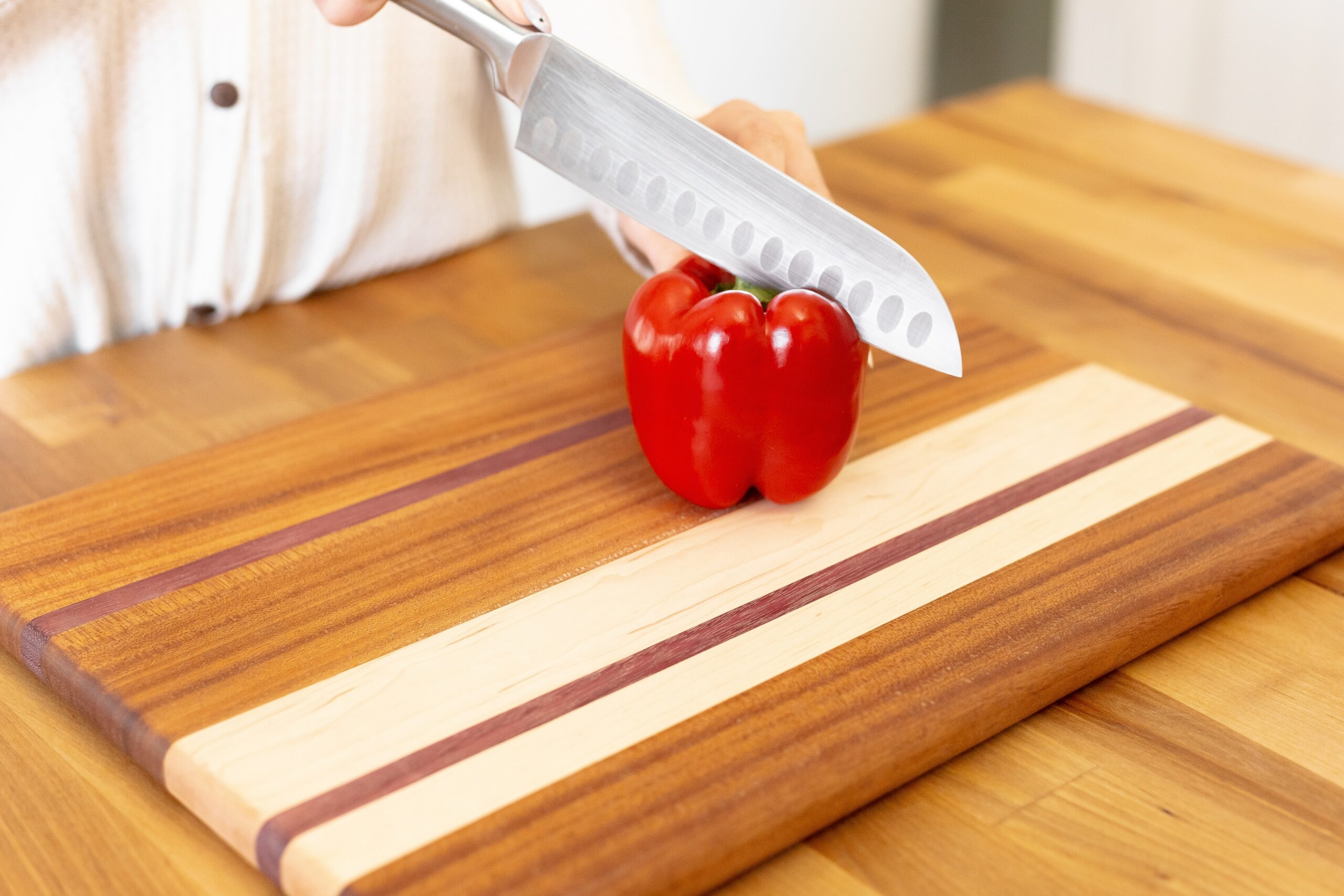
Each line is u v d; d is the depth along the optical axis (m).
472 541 0.97
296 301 1.17
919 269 0.94
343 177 1.17
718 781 0.86
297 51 1.14
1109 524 0.97
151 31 1.10
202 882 0.86
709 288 0.99
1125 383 1.07
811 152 1.06
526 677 0.90
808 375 0.94
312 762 0.87
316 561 0.96
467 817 0.85
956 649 0.91
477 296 1.17
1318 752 0.90
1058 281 1.18
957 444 1.02
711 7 1.90
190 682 0.90
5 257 1.11
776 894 0.85
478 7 0.94
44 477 1.02
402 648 0.91
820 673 0.90
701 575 0.95
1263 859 0.86
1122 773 0.89
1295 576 0.98
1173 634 0.94
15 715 0.92
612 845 0.84
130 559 0.96
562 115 0.96
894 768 0.87
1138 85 2.27
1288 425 1.06
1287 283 1.18
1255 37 2.18
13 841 0.87
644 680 0.90
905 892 0.85
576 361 1.09
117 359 1.11
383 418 1.04
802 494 0.98
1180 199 1.28
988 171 1.31
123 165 1.12
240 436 1.04
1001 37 2.13
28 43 1.08
